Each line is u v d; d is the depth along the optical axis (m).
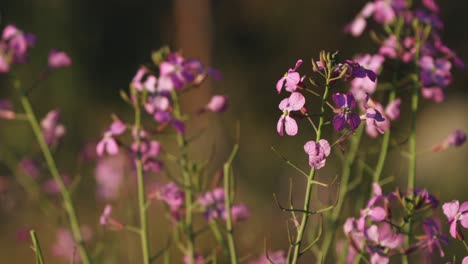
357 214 4.87
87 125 18.66
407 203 3.56
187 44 21.33
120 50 23.81
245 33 24.48
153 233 10.19
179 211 4.52
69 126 18.11
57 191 6.71
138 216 6.88
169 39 24.48
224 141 17.12
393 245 3.57
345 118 3.12
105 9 23.30
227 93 23.09
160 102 4.41
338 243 5.17
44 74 5.16
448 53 4.67
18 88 5.16
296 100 3.18
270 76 24.05
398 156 10.15
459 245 9.02
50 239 9.94
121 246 6.54
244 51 24.45
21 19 21.14
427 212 3.99
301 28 24.44
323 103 3.16
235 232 6.57
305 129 17.38
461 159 15.80
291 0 24.39
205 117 17.20
